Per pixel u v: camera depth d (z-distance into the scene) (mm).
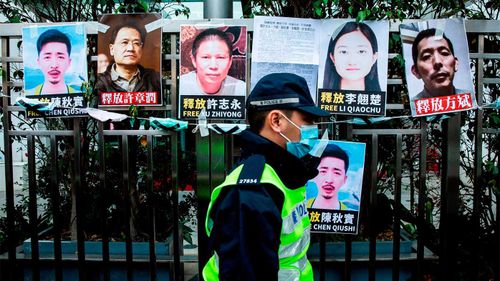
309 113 1573
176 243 2855
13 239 3031
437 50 2727
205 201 2832
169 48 3711
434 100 2742
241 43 2740
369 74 2742
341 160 2797
